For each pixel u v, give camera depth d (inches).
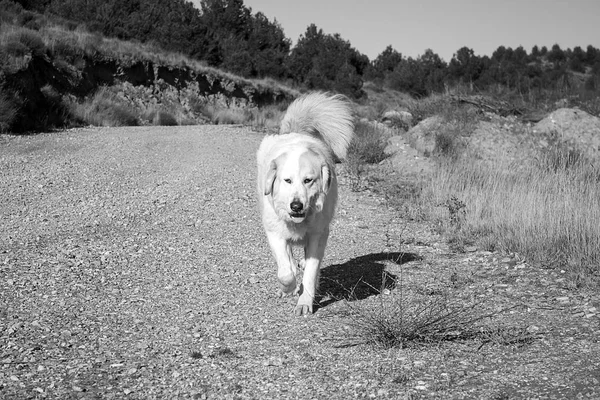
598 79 811.4
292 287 235.6
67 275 276.5
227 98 1405.0
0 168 532.4
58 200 437.7
